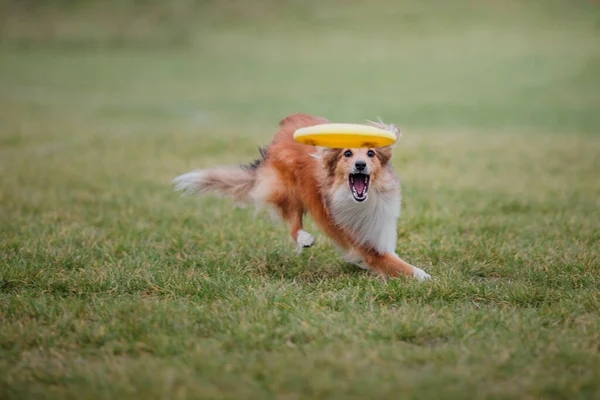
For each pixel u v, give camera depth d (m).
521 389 5.92
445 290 8.62
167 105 37.34
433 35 59.62
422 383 5.96
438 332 7.28
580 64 46.47
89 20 67.75
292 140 10.84
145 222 12.73
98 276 9.16
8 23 66.38
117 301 8.34
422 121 32.00
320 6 71.31
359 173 9.52
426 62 50.88
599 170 18.62
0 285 9.02
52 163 19.97
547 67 46.47
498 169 18.94
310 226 12.29
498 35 57.75
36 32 64.25
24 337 7.16
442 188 16.06
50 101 37.72
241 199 11.71
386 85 43.69
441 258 10.40
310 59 54.06
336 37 61.41
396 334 7.21
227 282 8.95
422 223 12.42
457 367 6.29
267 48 58.91
